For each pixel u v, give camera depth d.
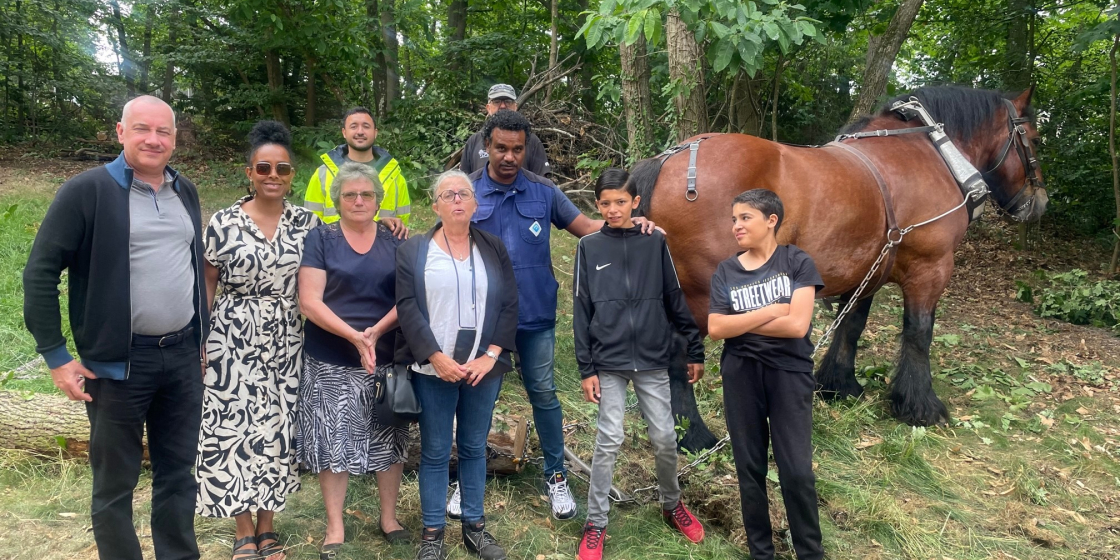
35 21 13.27
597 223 3.30
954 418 4.60
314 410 2.71
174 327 2.33
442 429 2.72
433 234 2.71
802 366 2.72
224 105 12.09
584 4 12.13
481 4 14.70
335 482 2.78
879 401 4.78
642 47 6.79
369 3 11.52
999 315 7.27
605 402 2.90
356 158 3.77
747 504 2.87
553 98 10.63
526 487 3.51
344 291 2.71
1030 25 9.66
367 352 2.65
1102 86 8.96
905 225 4.22
